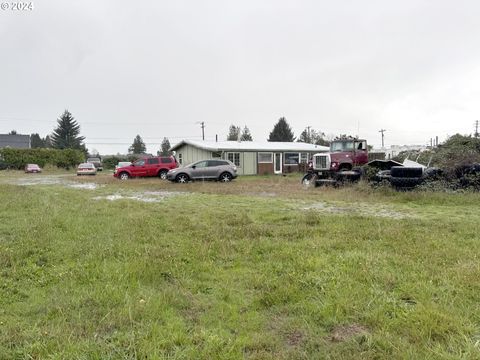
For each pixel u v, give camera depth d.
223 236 7.13
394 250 5.86
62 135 83.94
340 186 17.33
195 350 2.93
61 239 6.71
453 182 14.32
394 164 16.52
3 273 4.82
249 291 4.33
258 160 32.84
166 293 4.10
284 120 74.69
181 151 34.44
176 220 8.91
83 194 16.09
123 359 2.79
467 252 5.63
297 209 11.11
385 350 2.95
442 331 3.17
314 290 4.20
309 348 3.04
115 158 57.38
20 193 14.93
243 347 3.04
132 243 6.44
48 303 3.85
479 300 3.86
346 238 6.71
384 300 3.84
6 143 71.69
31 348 2.93
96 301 3.87
